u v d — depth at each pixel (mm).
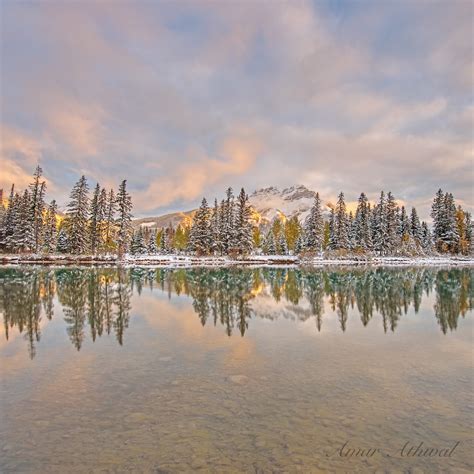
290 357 10289
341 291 27453
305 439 5711
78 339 12305
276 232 117375
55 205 81312
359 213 93812
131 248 101688
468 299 22906
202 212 80875
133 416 6469
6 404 6992
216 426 6109
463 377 8703
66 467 4965
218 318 16344
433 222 89562
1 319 15867
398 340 12469
